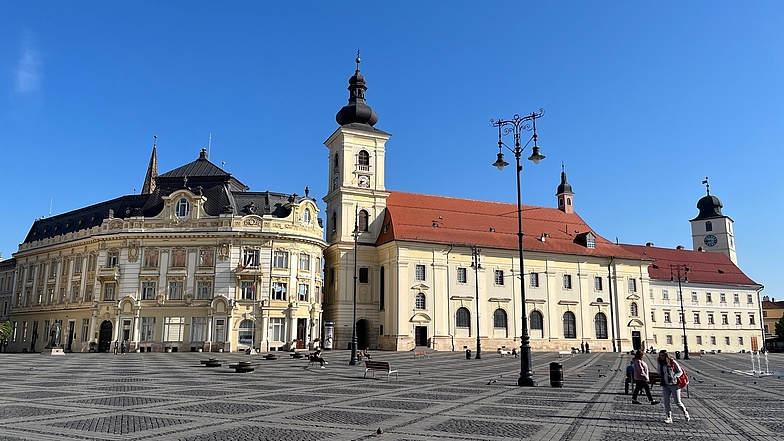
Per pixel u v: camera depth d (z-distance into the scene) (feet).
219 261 253.65
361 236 295.48
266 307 250.57
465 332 287.69
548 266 311.47
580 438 52.21
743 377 135.03
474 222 314.35
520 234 104.94
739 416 66.95
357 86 319.27
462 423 59.16
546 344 303.07
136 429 53.72
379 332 288.10
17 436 50.01
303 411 66.59
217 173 279.28
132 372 127.03
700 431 56.59
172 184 273.33
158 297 253.85
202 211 260.62
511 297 300.61
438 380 112.68
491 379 115.34
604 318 320.50
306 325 260.83
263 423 57.93
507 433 53.98
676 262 402.52
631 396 86.99
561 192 358.43
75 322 269.44
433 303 283.18
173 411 65.51
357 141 307.37
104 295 261.03
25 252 308.60
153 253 258.78
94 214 285.02
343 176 301.02
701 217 465.06
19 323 303.48
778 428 58.65
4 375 116.88
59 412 63.93
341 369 142.61
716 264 415.23
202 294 253.65
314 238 265.95
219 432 52.75
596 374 133.90
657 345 373.81
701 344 386.73
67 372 126.72
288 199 272.92
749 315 406.62
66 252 284.61
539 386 100.68
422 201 318.65
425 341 279.08
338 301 285.64
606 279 325.21
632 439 52.11
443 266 288.71
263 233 254.88
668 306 382.22
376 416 63.31
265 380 108.78
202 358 193.47
